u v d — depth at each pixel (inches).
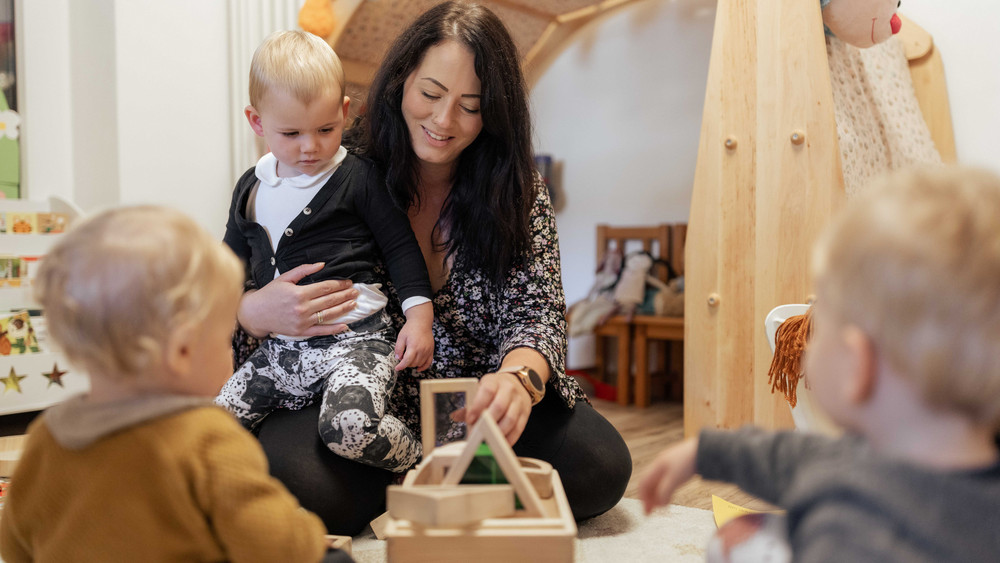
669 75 130.4
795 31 70.4
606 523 49.6
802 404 48.6
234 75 96.0
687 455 26.0
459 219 51.7
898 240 19.6
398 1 94.9
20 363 75.8
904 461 19.8
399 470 47.2
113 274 24.7
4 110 87.6
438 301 53.4
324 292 48.2
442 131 46.7
